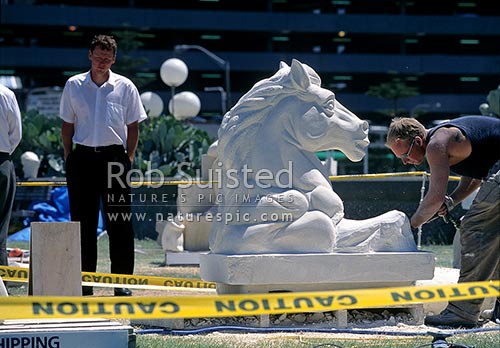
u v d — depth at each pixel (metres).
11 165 21.17
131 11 152.62
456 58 162.00
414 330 16.77
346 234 17.31
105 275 20.94
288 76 17.73
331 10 162.12
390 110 156.62
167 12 154.12
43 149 56.09
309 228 17.00
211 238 17.97
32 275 14.65
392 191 40.50
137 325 17.50
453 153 16.09
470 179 17.50
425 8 163.88
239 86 162.88
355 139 17.72
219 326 16.72
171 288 20.44
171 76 73.94
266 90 17.66
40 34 154.12
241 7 160.12
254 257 16.59
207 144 55.72
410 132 16.42
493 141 16.11
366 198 40.75
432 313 18.48
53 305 11.50
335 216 17.45
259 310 11.57
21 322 13.58
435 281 20.34
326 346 14.77
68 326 13.21
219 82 161.25
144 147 55.62
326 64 160.62
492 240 16.33
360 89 164.62
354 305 11.76
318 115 17.52
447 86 165.88
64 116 21.86
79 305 11.48
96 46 21.45
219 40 160.88
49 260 14.68
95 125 21.55
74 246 14.80
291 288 17.06
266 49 162.62
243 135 17.47
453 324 17.08
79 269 14.80
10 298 11.45
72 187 21.67
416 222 16.19
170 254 31.86
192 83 160.25
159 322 17.23
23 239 42.94
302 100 17.62
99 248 38.16
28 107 84.88
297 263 16.73
